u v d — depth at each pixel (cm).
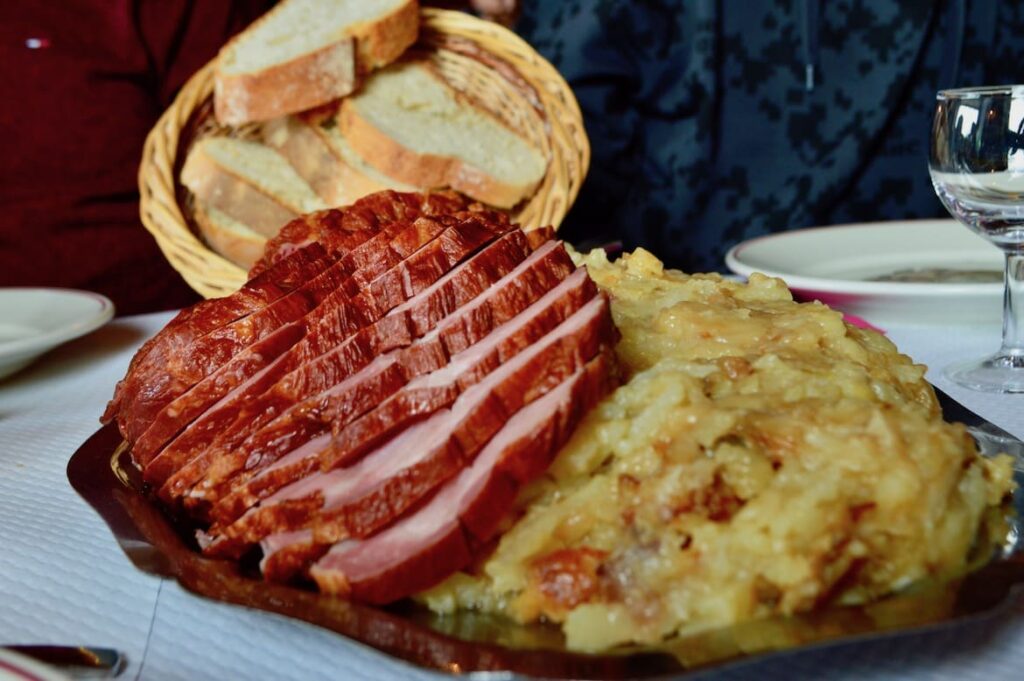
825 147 90
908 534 31
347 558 33
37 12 84
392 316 38
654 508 32
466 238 41
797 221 91
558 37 90
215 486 38
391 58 73
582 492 33
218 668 32
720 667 26
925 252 62
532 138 73
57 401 55
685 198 91
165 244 64
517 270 39
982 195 50
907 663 31
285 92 69
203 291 63
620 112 91
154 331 64
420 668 27
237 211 69
